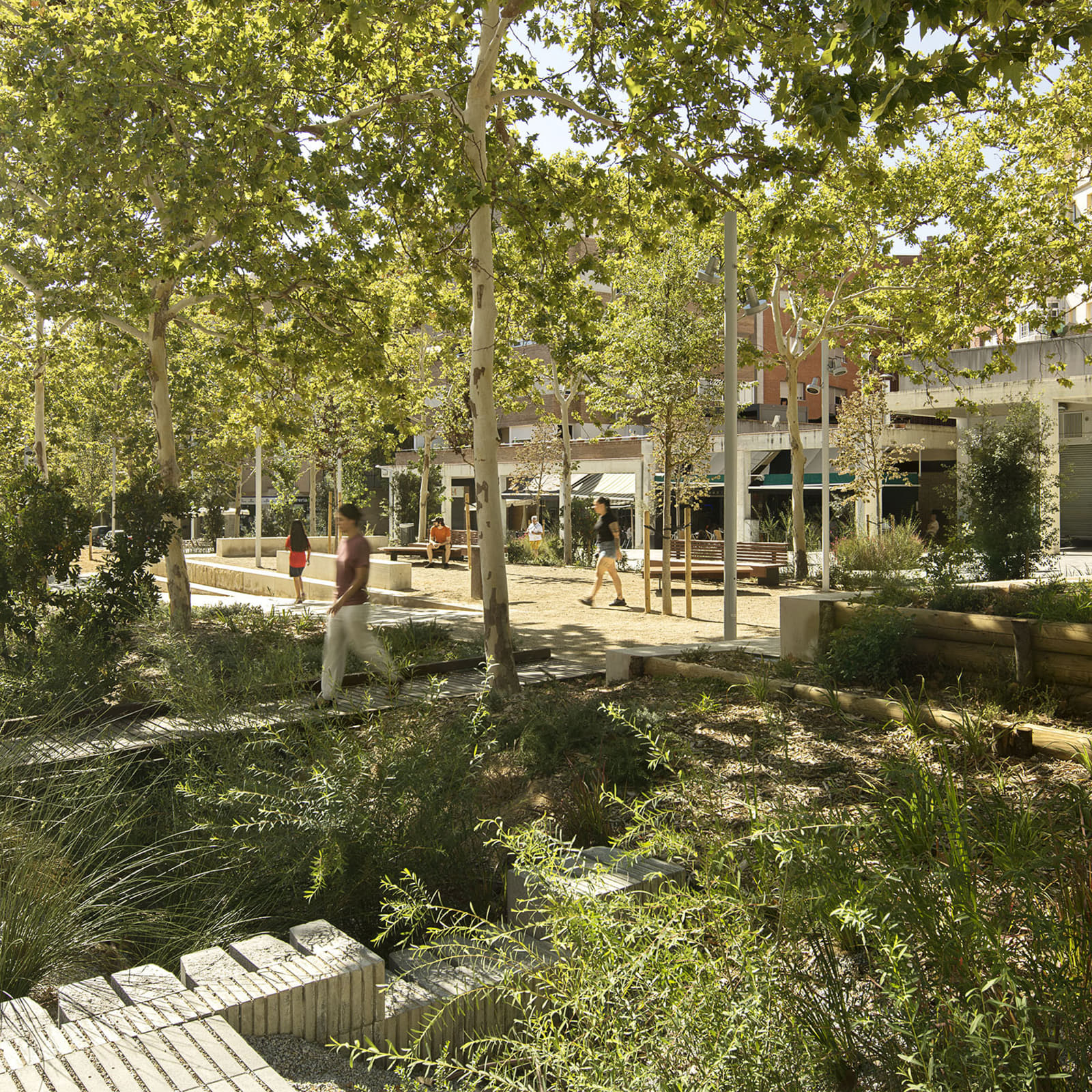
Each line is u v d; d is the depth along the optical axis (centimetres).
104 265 1248
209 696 612
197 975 289
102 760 505
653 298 2395
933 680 725
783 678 801
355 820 415
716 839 302
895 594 838
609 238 1412
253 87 1059
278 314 1434
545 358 3023
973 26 560
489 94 1038
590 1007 227
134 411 3444
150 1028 252
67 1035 248
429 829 427
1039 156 1658
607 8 1170
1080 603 682
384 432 3247
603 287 3014
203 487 4369
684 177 1145
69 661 828
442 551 3061
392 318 1794
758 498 4256
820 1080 215
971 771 529
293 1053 273
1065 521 3238
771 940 245
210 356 1908
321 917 393
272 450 2967
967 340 1939
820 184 1853
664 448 2522
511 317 1577
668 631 1432
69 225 1228
